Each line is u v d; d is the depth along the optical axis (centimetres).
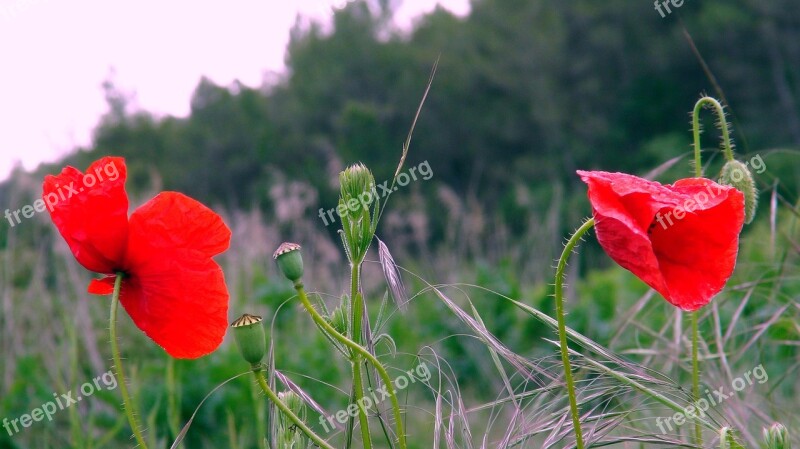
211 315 167
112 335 163
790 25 2116
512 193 2145
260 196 2238
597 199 148
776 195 305
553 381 190
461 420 196
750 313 338
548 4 2545
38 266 541
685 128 2292
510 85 2464
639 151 2336
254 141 2670
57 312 520
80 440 341
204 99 2870
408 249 1266
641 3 2348
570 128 2414
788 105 2066
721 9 2152
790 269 325
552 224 819
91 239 162
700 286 155
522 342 579
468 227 858
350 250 172
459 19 2759
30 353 481
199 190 2772
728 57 2162
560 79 2475
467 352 530
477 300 614
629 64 2356
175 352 170
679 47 2228
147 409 402
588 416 190
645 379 184
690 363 290
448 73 2548
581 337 176
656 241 157
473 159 2530
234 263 678
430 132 2533
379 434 271
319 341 519
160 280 166
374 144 2491
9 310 497
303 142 2570
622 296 579
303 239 855
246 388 416
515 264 775
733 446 183
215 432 410
